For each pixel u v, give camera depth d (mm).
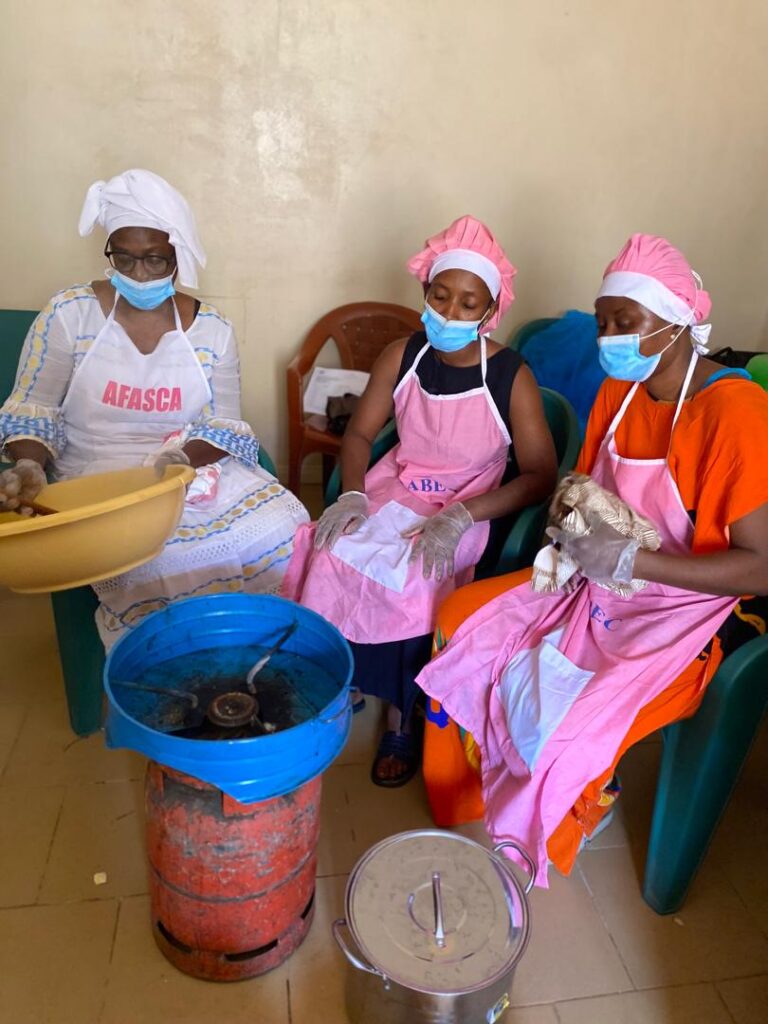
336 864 1528
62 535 1082
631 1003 1319
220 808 1130
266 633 1369
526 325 2867
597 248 2889
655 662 1326
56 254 2541
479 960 1059
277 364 2875
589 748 1281
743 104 2762
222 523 1717
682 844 1399
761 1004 1332
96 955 1330
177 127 2453
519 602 1519
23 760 1722
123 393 1763
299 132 2527
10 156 2389
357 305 2766
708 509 1317
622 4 2533
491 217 2768
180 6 2301
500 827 1314
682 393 1399
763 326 3162
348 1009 1232
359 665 1766
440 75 2531
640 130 2732
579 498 1335
